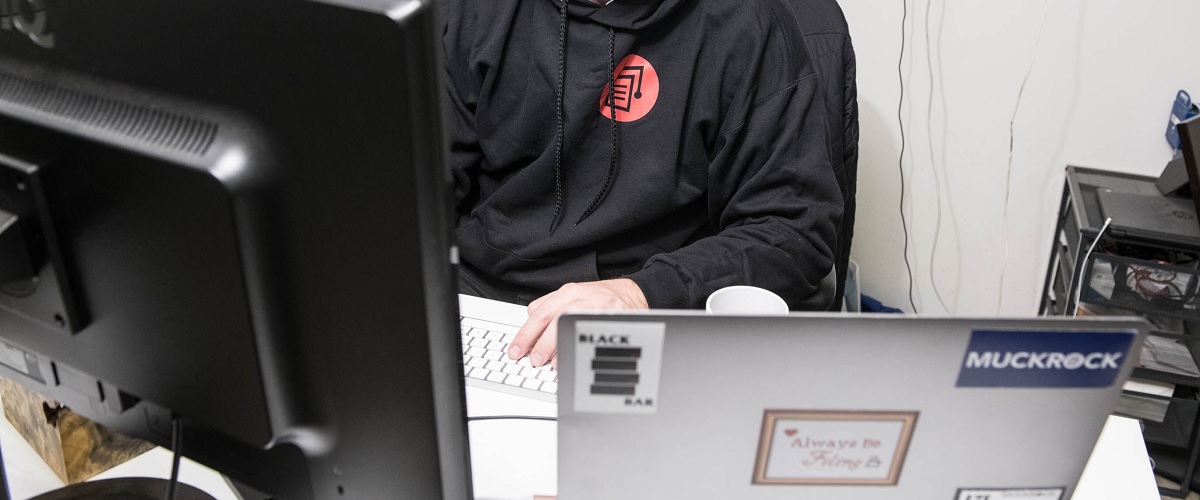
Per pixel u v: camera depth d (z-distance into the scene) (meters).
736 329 0.54
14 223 0.58
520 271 1.37
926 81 2.10
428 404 0.55
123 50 0.54
